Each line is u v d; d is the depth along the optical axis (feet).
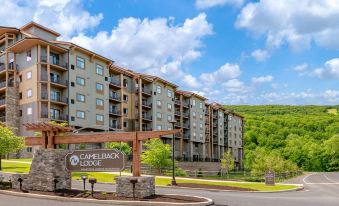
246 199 71.31
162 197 62.34
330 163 396.37
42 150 67.77
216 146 354.95
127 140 65.36
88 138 67.31
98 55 215.10
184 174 168.35
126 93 250.57
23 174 68.95
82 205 56.03
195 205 56.54
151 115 263.08
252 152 406.41
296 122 514.68
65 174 68.28
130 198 60.54
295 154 416.05
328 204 67.51
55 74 196.24
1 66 206.59
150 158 163.43
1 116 203.62
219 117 359.66
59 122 190.60
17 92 200.13
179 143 295.07
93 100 213.25
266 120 536.01
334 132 468.75
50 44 190.49
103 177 116.78
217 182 123.65
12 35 209.67
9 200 58.85
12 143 109.29
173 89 290.15
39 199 60.59
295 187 116.47
